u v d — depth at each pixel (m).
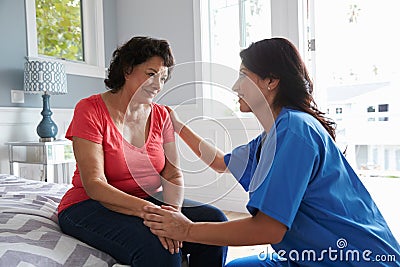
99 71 3.66
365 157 3.88
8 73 2.96
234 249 2.15
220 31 3.36
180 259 0.93
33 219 1.11
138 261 0.89
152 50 1.10
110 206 1.02
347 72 3.52
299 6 2.82
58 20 3.45
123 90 1.14
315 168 0.87
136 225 0.94
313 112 0.99
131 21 3.79
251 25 3.17
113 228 0.96
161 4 3.58
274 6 2.92
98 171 1.04
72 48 3.57
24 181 1.87
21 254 0.84
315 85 2.82
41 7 3.30
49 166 2.76
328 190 0.89
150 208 0.94
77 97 3.47
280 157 0.83
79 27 3.64
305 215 0.89
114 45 3.86
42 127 2.89
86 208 1.07
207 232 0.87
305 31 2.85
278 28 2.91
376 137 3.71
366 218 0.94
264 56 0.96
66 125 3.33
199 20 3.32
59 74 2.91
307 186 0.87
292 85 0.97
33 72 2.80
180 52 3.48
